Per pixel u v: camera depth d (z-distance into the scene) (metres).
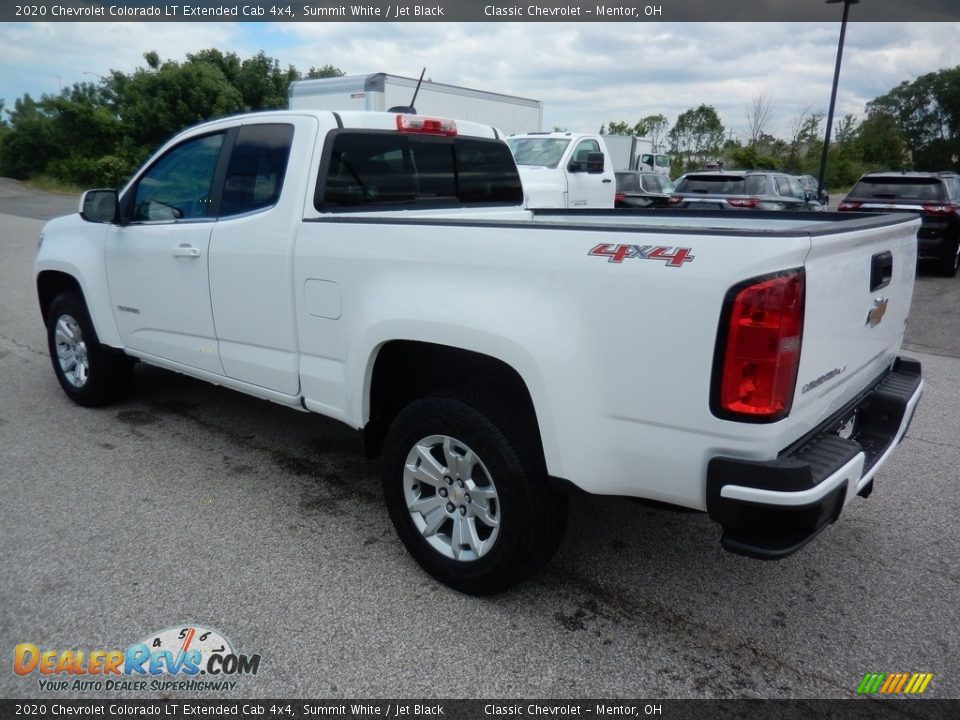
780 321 2.17
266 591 3.04
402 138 3.95
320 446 4.57
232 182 3.77
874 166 48.66
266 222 3.51
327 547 3.39
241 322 3.75
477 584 2.95
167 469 4.20
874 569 3.29
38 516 3.62
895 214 3.31
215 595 3.01
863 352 2.88
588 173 11.34
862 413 3.16
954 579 3.22
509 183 4.82
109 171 32.00
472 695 2.51
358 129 3.66
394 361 3.27
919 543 3.51
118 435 4.68
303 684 2.54
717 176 12.99
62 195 27.86
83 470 4.16
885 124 54.00
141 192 4.33
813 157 38.28
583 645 2.76
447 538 3.11
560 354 2.51
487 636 2.79
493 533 2.88
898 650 2.76
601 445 2.53
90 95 37.41
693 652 2.73
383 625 2.85
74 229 4.82
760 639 2.81
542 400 2.57
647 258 2.33
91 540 3.41
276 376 3.66
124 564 3.21
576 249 2.48
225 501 3.82
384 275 3.03
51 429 4.77
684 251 2.28
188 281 3.98
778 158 38.78
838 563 3.34
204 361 4.08
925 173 12.29
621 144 28.42
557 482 2.64
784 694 2.53
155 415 5.05
